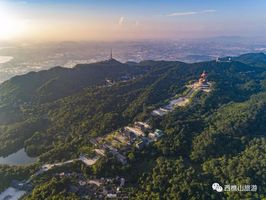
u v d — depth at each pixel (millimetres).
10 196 172500
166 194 155500
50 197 155625
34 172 190500
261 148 186500
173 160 184875
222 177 164625
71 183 171500
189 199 150250
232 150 192000
